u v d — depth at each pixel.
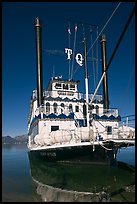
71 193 15.18
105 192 14.57
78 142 21.08
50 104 29.89
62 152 21.72
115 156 21.77
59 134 22.34
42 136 24.50
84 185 16.08
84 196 14.41
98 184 16.11
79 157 21.23
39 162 27.39
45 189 16.91
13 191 17.00
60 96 32.22
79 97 31.59
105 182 16.47
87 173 18.84
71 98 31.84
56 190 16.19
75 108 30.53
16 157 51.38
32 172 24.44
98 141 19.83
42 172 22.95
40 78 30.70
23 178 22.09
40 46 31.72
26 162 38.56
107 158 20.47
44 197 15.14
